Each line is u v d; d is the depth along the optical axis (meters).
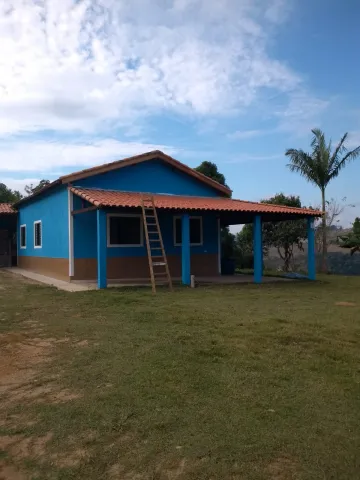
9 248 22.55
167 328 6.67
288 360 5.04
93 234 14.10
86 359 5.11
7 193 35.62
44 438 3.24
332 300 9.93
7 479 2.74
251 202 16.31
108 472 2.79
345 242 21.69
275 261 24.62
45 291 11.02
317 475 2.72
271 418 3.49
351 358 5.12
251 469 2.79
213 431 3.27
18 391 4.19
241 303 9.30
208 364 4.87
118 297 9.90
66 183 13.98
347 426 3.36
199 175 16.47
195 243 16.22
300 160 21.27
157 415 3.56
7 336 6.29
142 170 15.43
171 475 2.75
